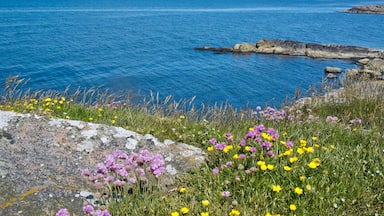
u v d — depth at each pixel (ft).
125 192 17.69
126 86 121.08
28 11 383.86
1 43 190.29
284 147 20.85
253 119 32.09
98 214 15.42
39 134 23.59
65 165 21.07
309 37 243.40
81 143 23.26
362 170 19.77
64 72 137.39
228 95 113.60
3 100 37.19
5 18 308.60
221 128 28.17
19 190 18.35
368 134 26.35
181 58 170.30
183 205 17.17
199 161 22.29
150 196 17.62
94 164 21.59
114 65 151.33
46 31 241.76
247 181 18.12
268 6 577.84
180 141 25.30
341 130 27.14
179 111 35.65
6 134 23.07
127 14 392.88
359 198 17.47
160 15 390.42
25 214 16.90
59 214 15.21
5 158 20.76
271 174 18.44
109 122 28.99
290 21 349.82
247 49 190.08
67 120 25.52
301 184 17.85
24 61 151.23
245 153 20.53
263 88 121.70
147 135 25.00
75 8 449.06
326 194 17.21
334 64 164.14
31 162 20.83
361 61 166.09
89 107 33.42
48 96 36.37
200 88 121.08
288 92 116.57
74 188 19.11
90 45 196.75
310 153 20.24
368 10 461.78
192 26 294.87
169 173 20.99
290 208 16.02
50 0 587.68
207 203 16.17
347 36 250.98
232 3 634.02
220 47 196.75
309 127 27.81
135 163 18.38
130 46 197.57
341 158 20.68
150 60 163.53
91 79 129.18
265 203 16.66
